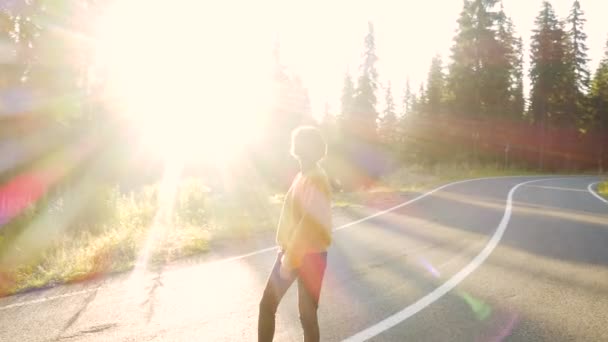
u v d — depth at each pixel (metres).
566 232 9.88
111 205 11.00
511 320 4.68
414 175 33.31
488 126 45.53
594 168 51.62
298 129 3.41
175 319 4.73
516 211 13.33
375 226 10.68
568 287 5.84
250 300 5.35
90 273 6.63
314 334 3.31
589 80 52.53
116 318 4.77
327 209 3.26
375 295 5.49
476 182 26.59
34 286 6.05
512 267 6.84
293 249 3.19
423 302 5.22
